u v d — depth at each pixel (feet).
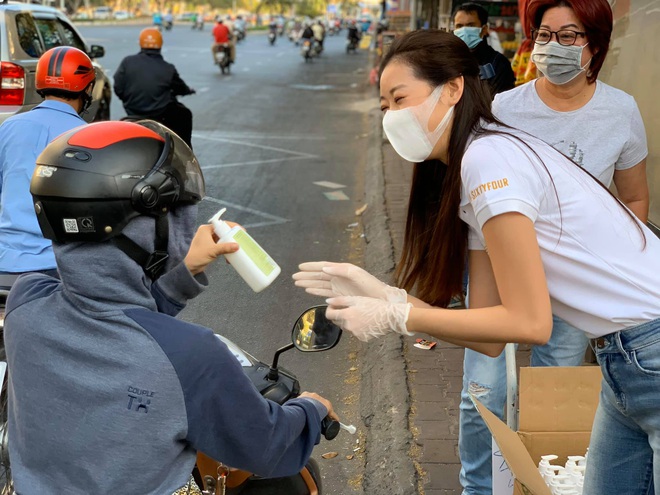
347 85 73.56
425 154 6.92
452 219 6.88
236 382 5.50
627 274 6.59
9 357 5.76
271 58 113.09
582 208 6.48
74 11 245.04
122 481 5.31
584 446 8.61
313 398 6.56
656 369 6.51
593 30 9.12
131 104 28.99
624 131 9.77
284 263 21.91
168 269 5.77
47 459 5.46
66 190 5.27
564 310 6.90
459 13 17.21
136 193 5.33
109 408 5.30
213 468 7.27
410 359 15.26
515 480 6.96
